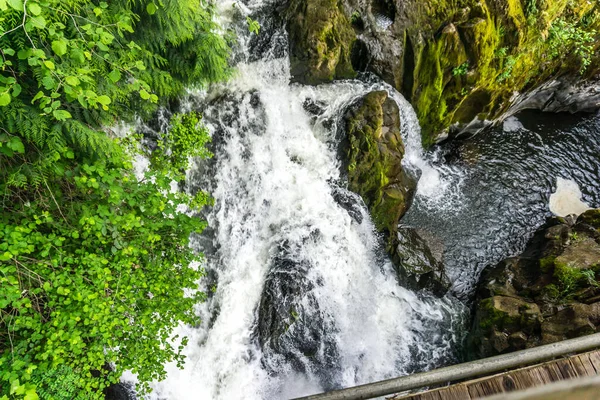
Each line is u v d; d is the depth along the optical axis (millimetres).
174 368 5059
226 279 5629
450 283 6078
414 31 6172
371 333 5805
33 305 3438
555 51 7168
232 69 5688
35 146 3203
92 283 3416
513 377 2744
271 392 5395
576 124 8477
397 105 6355
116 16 3434
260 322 5445
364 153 5969
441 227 6758
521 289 5574
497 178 7523
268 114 6098
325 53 5996
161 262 3916
